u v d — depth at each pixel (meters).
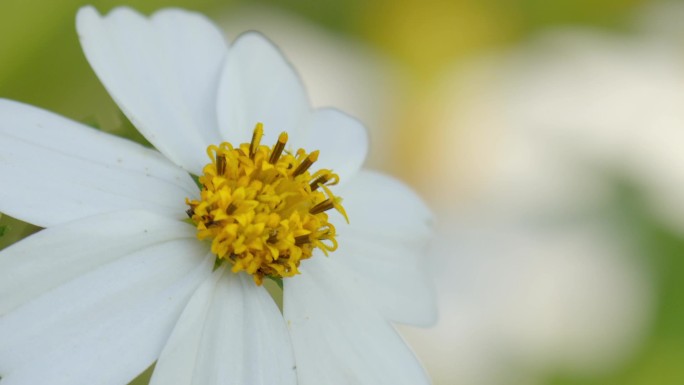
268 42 0.15
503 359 0.19
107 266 0.13
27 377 0.13
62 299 0.13
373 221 0.15
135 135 0.14
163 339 0.13
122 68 0.14
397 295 0.15
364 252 0.15
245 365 0.13
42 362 0.13
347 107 0.20
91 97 0.18
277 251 0.14
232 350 0.13
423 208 0.15
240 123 0.15
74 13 0.18
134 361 0.13
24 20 0.18
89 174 0.13
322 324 0.14
